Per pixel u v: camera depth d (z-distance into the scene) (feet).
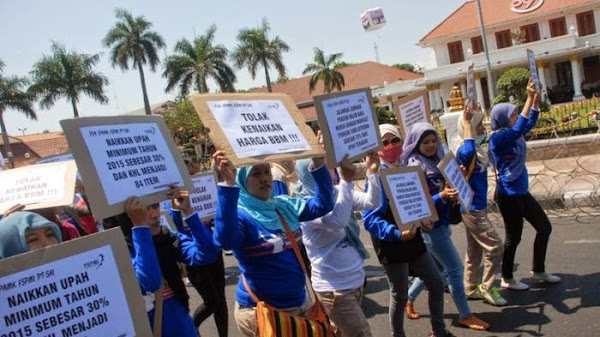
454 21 164.25
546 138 47.65
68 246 6.98
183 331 9.69
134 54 147.54
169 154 8.98
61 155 19.06
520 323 15.11
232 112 9.03
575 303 15.76
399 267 12.91
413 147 14.53
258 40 151.53
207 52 146.82
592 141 39.22
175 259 10.07
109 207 7.75
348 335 11.29
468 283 17.28
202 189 17.63
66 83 136.15
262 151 9.02
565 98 143.13
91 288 7.09
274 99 9.89
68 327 6.84
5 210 9.71
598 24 145.18
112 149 8.04
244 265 9.85
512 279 17.57
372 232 12.75
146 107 150.30
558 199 27.43
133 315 7.39
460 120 16.78
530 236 23.21
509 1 158.92
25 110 130.31
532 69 16.62
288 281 9.80
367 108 11.37
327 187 10.57
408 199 12.21
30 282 6.61
